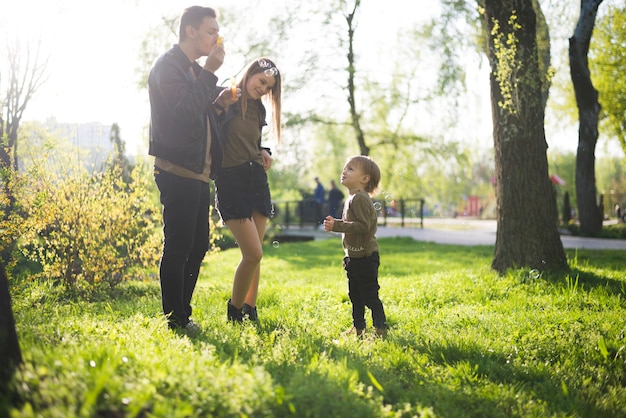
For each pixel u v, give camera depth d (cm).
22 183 604
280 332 418
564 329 470
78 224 694
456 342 412
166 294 409
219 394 237
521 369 369
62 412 201
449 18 1652
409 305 598
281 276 944
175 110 388
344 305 595
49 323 384
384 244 1703
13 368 237
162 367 263
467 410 296
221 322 456
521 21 775
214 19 418
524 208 770
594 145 2114
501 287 662
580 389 348
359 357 358
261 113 472
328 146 2159
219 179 455
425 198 2597
